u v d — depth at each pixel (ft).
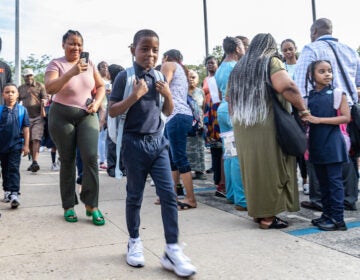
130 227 9.20
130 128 9.05
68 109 12.28
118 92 9.23
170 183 9.02
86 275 8.54
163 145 9.18
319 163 11.53
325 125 11.45
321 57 13.79
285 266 8.84
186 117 14.38
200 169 21.38
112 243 10.61
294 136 11.13
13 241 10.73
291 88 11.15
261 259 9.29
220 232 11.50
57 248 10.19
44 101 23.75
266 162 11.49
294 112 11.78
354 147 13.47
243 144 11.90
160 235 11.28
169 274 8.61
